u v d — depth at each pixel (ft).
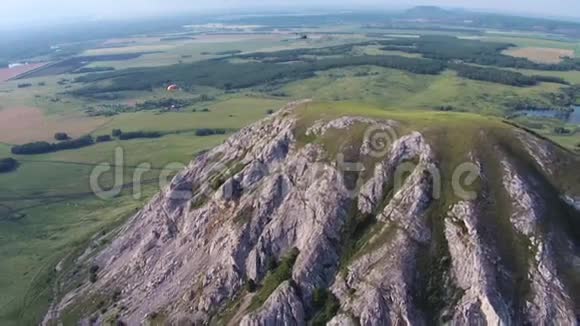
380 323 259.19
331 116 358.02
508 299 252.21
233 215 338.13
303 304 279.08
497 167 296.71
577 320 242.58
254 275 305.73
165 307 321.93
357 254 287.07
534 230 271.08
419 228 283.79
